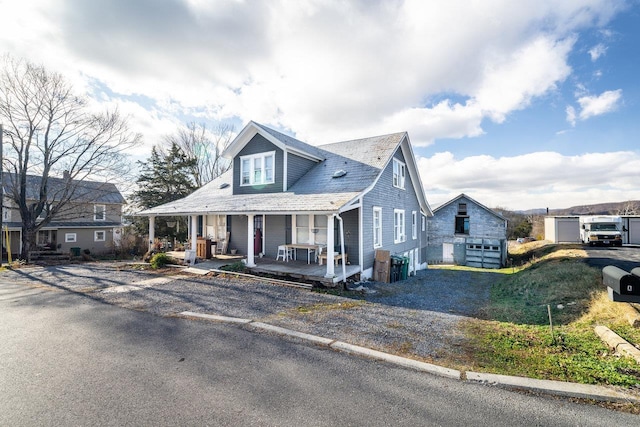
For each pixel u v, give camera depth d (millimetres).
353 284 10641
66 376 3799
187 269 12039
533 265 16922
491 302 9109
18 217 23656
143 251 26156
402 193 16844
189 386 3574
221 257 14438
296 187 13203
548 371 3930
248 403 3229
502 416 3031
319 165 14773
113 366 4090
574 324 5844
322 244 12523
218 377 3803
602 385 3533
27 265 15523
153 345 4832
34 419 2914
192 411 3068
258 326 5711
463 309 7980
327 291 9016
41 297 8070
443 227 27656
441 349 4750
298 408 3143
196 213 12641
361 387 3596
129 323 5930
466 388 3584
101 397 3318
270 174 13875
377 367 4145
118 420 2908
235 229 15688
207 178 33812
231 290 8852
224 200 13906
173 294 8344
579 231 23375
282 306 7266
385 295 9586
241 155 14836
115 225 29141
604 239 18766
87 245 27359
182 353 4531
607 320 5586
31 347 4738
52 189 21750
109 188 29703
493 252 22984
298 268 10891
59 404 3180
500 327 5953
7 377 3766
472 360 4332
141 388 3518
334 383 3684
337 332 5484
